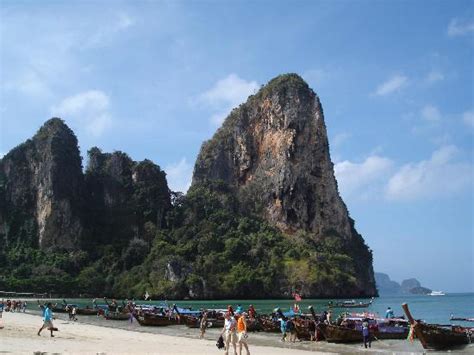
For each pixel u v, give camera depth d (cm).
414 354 3984
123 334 5106
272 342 4675
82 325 6294
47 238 19188
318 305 13438
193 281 16638
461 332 4456
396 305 15612
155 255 18112
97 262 18400
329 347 4375
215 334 5356
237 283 17262
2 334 4219
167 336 5062
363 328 4462
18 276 16738
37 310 9888
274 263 18550
